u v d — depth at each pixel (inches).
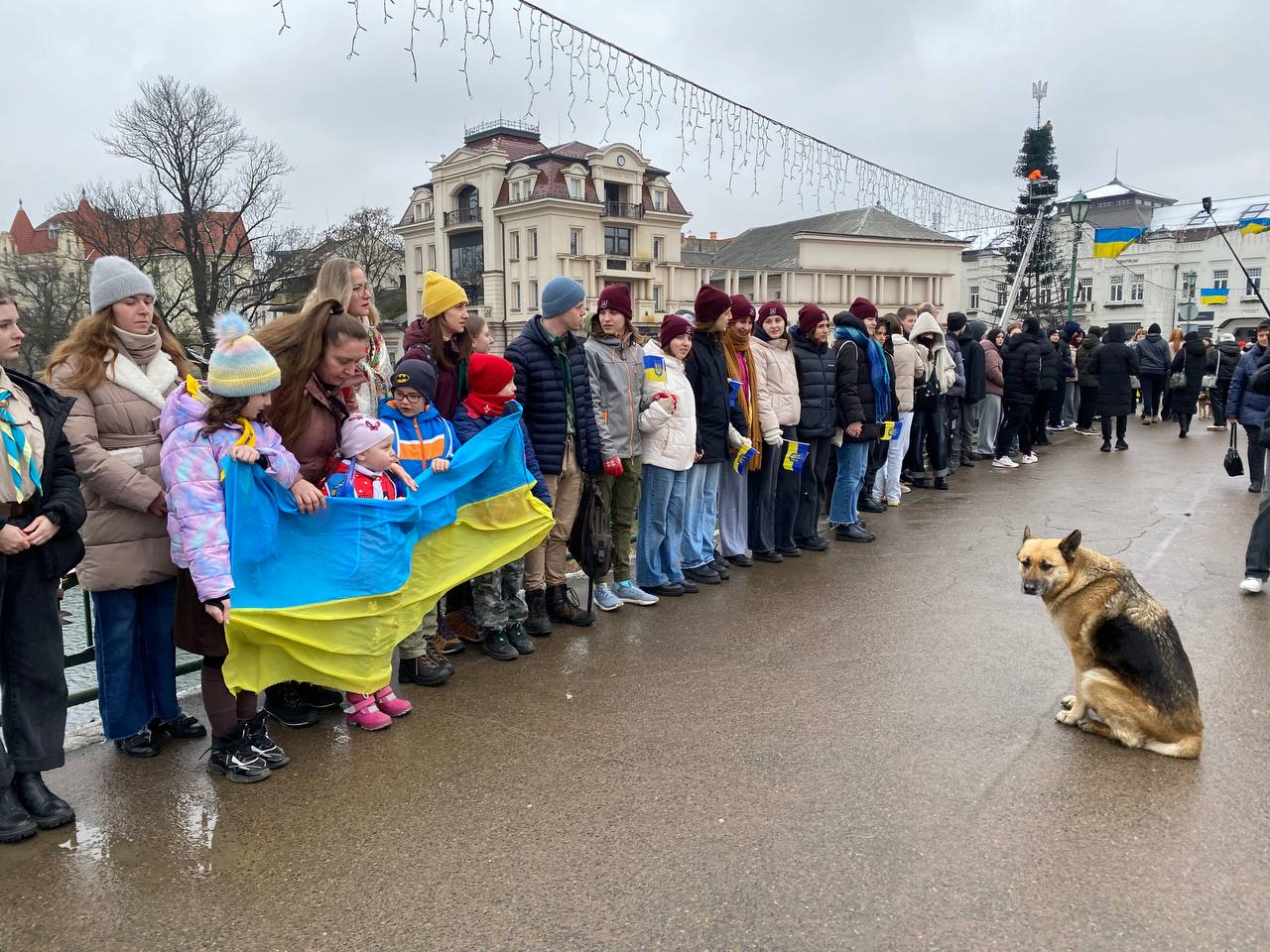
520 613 195.8
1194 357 588.4
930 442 403.2
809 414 279.0
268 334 146.3
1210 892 108.0
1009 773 139.7
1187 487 400.5
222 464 130.8
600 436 207.2
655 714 162.7
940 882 110.4
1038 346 456.8
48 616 124.6
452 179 2079.2
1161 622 148.6
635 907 105.7
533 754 147.1
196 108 1262.3
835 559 278.7
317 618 144.6
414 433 168.4
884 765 142.5
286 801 131.9
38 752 123.6
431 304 179.2
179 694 173.8
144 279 138.6
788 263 2127.2
